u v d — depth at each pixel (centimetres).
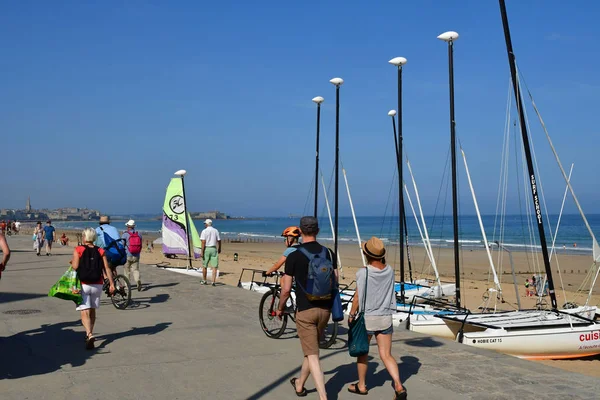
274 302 845
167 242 2353
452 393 568
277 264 816
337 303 546
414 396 559
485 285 2602
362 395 566
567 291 2411
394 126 2295
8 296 1235
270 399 550
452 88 1605
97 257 751
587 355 1130
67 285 726
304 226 557
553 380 614
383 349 552
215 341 808
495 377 627
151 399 543
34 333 849
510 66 1402
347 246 6378
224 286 1474
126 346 769
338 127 2202
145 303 1176
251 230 13788
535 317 1216
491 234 8375
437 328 1179
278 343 797
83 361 684
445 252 5147
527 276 3086
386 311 551
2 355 711
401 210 1766
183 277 1695
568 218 15388
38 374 624
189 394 560
